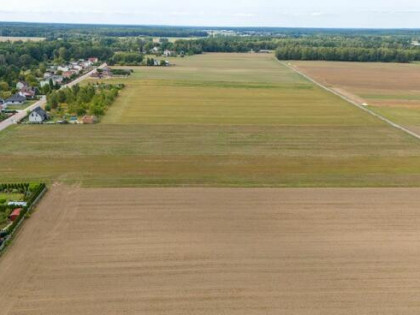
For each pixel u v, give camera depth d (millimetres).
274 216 40531
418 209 42594
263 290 29906
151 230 37500
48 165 52938
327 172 52625
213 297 29109
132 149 59781
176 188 46500
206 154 58438
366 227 38812
